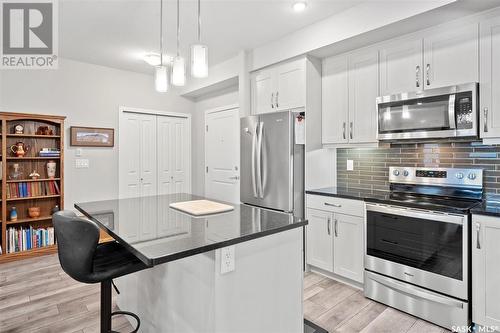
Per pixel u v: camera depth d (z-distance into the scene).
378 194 2.79
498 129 2.08
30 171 3.79
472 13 2.21
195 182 5.39
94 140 4.29
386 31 2.53
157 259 1.12
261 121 3.31
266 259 1.58
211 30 3.14
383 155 3.05
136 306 2.08
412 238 2.28
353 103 2.96
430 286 2.18
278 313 1.65
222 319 1.36
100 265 1.64
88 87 4.26
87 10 2.72
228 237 1.37
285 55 3.26
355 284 2.78
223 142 4.77
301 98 3.15
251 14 2.79
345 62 3.03
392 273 2.40
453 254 2.06
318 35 2.93
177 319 1.60
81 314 2.36
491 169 2.34
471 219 2.00
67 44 3.53
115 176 4.52
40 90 3.88
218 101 4.86
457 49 2.29
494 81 2.10
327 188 3.32
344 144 3.05
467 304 2.00
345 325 2.17
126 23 2.98
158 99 4.95
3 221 3.47
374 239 2.52
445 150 2.60
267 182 3.24
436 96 2.32
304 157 3.18
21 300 2.58
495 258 1.90
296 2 2.56
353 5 2.62
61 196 3.88
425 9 2.18
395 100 2.55
